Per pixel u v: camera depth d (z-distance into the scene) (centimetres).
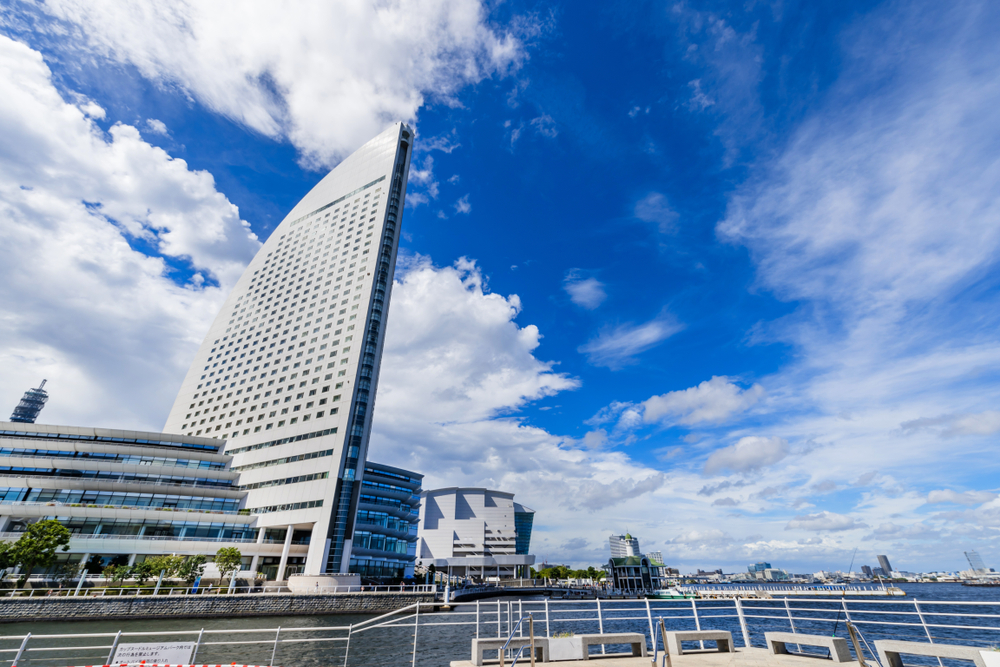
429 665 2886
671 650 1507
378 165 12394
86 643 3853
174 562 6353
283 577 7806
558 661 1450
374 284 10131
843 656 1327
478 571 16925
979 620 6525
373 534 9788
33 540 5700
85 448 8562
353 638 4125
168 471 8812
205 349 12750
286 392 9819
